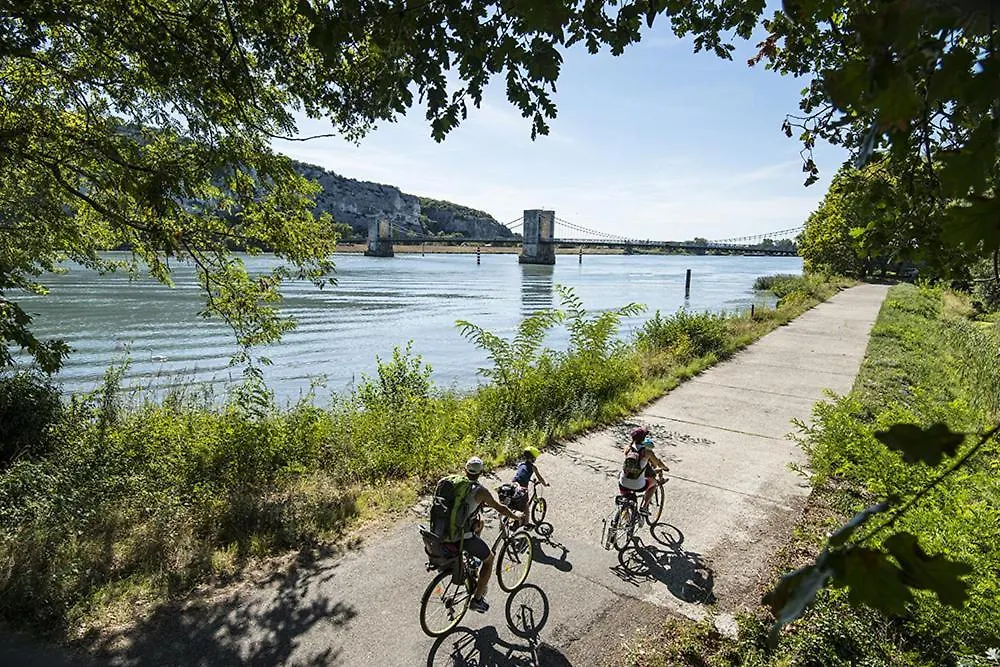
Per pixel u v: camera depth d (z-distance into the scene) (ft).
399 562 20.92
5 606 16.92
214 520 23.03
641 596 19.03
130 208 27.66
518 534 19.86
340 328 106.93
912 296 110.83
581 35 9.95
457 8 9.02
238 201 27.32
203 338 89.66
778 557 21.04
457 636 17.11
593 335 44.91
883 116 3.34
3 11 16.24
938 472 18.37
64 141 23.98
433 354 84.94
